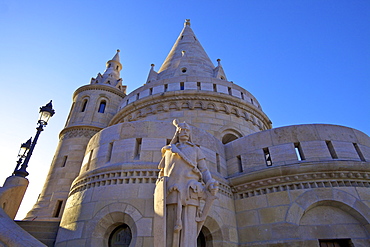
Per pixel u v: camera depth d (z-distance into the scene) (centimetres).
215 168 1084
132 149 980
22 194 1111
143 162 932
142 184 881
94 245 802
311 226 898
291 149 1052
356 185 942
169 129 1030
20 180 1098
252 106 1733
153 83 1777
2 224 623
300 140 1066
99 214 846
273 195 981
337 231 881
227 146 1246
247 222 993
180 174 534
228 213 999
